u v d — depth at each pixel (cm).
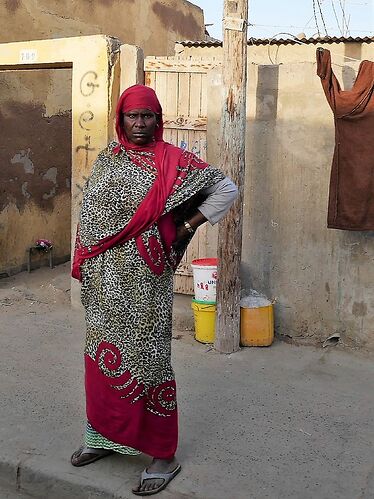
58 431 366
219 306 499
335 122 474
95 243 287
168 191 278
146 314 288
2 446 349
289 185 516
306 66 499
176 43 1117
